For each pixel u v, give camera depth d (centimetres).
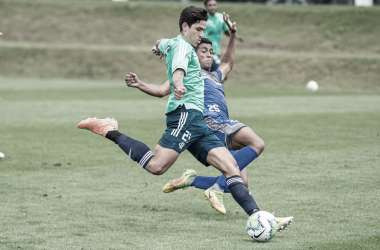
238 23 14100
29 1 16212
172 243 1476
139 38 14175
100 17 15362
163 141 1642
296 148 3238
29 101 6512
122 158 2973
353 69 10225
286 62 10794
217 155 1616
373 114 5141
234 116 4962
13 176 2486
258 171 2570
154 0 17312
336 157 2920
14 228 1631
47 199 2034
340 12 13750
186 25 1661
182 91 1491
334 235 1545
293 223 1680
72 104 6175
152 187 2264
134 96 7425
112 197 2075
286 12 14238
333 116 4966
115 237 1538
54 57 12469
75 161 2877
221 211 1706
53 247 1439
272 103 6394
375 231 1581
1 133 3909
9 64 12288
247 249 1413
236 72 10719
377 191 2125
